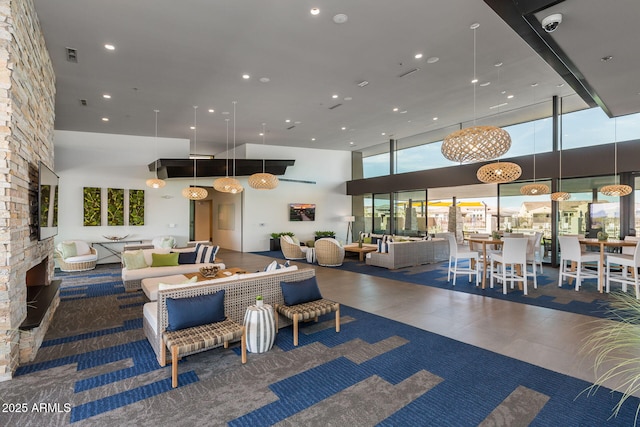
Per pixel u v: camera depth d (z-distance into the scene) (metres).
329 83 6.16
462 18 4.08
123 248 9.18
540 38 3.74
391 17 4.04
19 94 2.99
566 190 8.12
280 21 4.10
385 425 2.13
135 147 9.84
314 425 2.14
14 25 2.82
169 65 5.27
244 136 10.62
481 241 6.05
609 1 2.84
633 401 2.38
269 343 3.29
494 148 4.12
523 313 4.48
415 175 11.27
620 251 7.27
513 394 2.49
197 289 3.22
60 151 8.95
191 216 13.55
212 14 3.92
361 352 3.26
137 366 2.97
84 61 5.04
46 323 3.82
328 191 13.75
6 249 2.71
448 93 6.81
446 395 2.48
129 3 3.67
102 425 2.13
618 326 1.76
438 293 5.66
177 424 2.14
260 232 12.36
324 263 8.70
